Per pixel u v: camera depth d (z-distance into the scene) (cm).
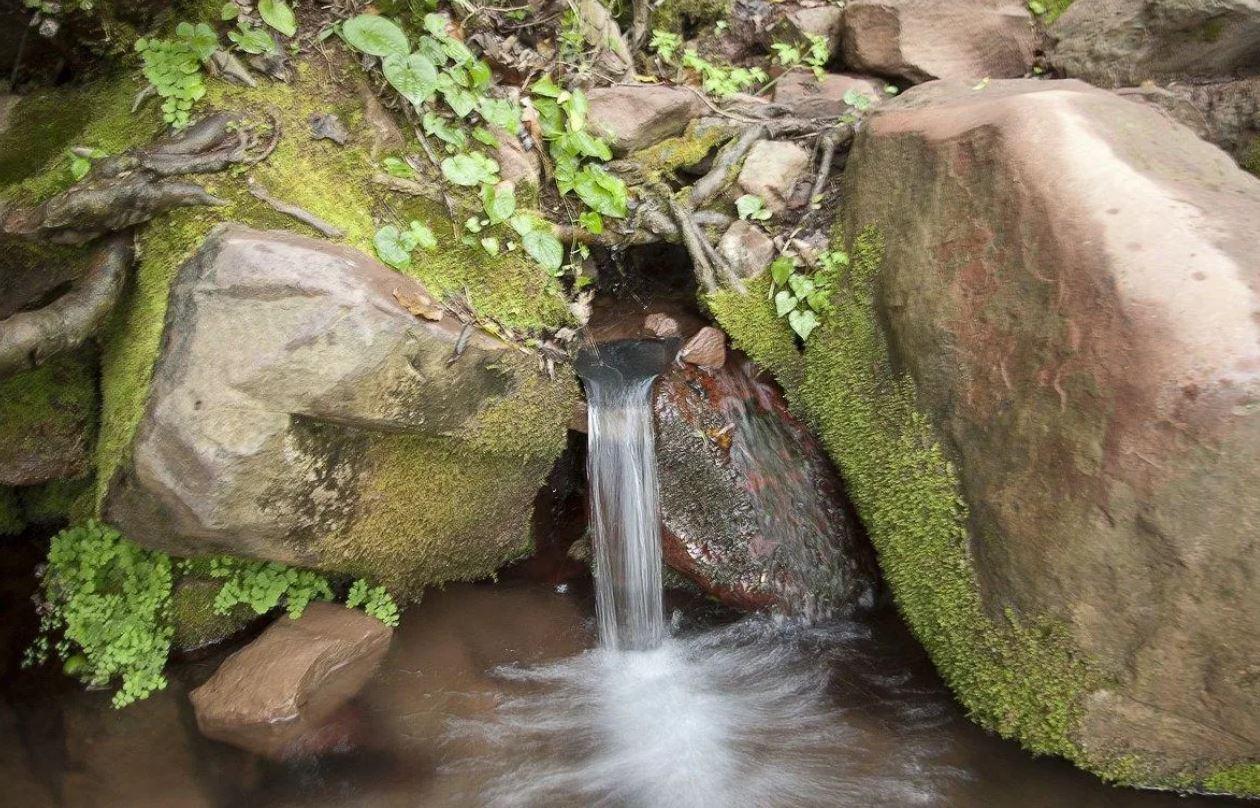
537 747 93
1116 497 75
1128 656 77
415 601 105
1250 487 69
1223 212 80
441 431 94
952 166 97
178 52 96
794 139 128
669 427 107
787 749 93
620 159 121
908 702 97
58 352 87
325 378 82
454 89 104
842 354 111
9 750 87
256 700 87
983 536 87
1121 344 75
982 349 89
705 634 108
